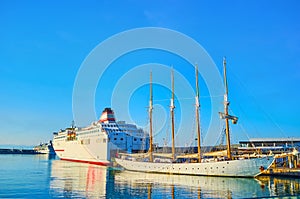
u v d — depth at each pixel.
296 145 88.25
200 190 44.88
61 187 48.25
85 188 47.47
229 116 65.75
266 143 91.25
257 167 58.16
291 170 60.62
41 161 137.62
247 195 40.06
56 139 162.00
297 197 37.56
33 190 44.91
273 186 48.50
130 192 43.34
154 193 42.41
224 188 46.69
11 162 127.44
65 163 119.62
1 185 49.97
